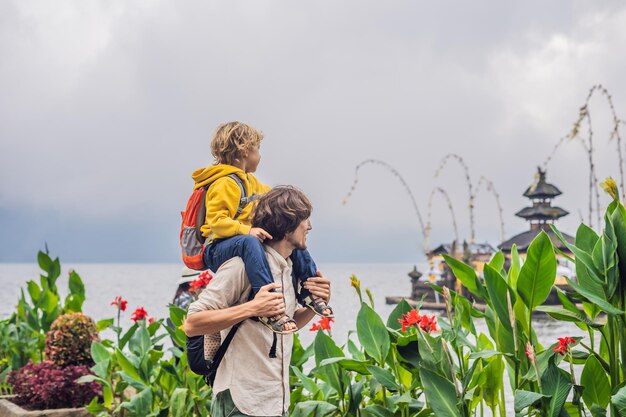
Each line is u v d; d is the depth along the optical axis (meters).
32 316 6.88
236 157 3.26
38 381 5.51
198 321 2.64
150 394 4.61
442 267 37.84
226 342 2.71
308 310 3.00
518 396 2.79
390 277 143.25
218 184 3.09
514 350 3.09
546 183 38.78
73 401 5.49
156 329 5.56
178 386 4.55
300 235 2.81
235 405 2.69
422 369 2.96
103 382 4.95
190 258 3.12
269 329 2.71
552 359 2.90
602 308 2.88
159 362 4.81
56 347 5.82
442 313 29.47
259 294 2.63
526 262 3.08
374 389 3.53
